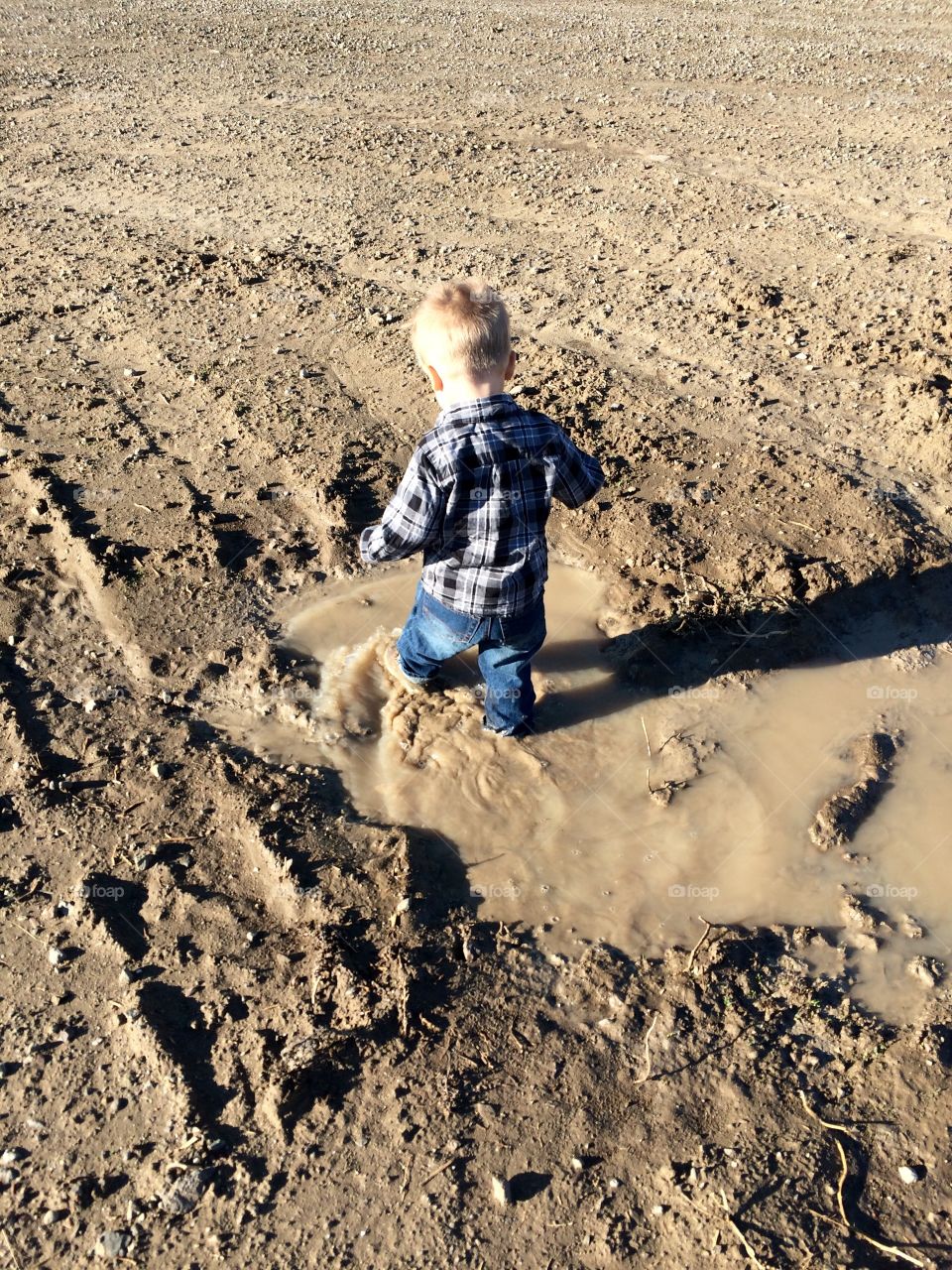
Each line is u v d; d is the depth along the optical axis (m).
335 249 7.15
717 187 8.10
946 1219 2.50
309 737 3.69
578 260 6.95
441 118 10.09
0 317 6.19
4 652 3.94
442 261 6.95
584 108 10.38
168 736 3.64
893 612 4.22
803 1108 2.71
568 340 5.98
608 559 4.43
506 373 3.11
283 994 2.89
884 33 14.05
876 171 8.39
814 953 3.10
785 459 4.91
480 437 2.98
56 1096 2.68
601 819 3.46
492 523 3.06
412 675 3.78
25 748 3.55
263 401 5.37
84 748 3.58
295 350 5.86
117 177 8.66
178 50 12.95
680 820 3.47
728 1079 2.77
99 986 2.90
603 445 5.02
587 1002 2.93
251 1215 2.48
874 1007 2.96
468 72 11.87
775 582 4.24
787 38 13.72
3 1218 2.46
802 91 10.95
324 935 3.01
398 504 3.02
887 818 3.51
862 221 7.36
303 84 11.38
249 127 9.90
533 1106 2.69
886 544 4.38
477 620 3.28
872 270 6.60
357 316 6.20
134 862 3.21
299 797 3.44
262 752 3.62
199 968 2.95
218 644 4.03
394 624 4.16
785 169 8.50
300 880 3.16
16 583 4.21
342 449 4.98
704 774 3.63
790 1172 2.58
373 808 3.46
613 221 7.52
